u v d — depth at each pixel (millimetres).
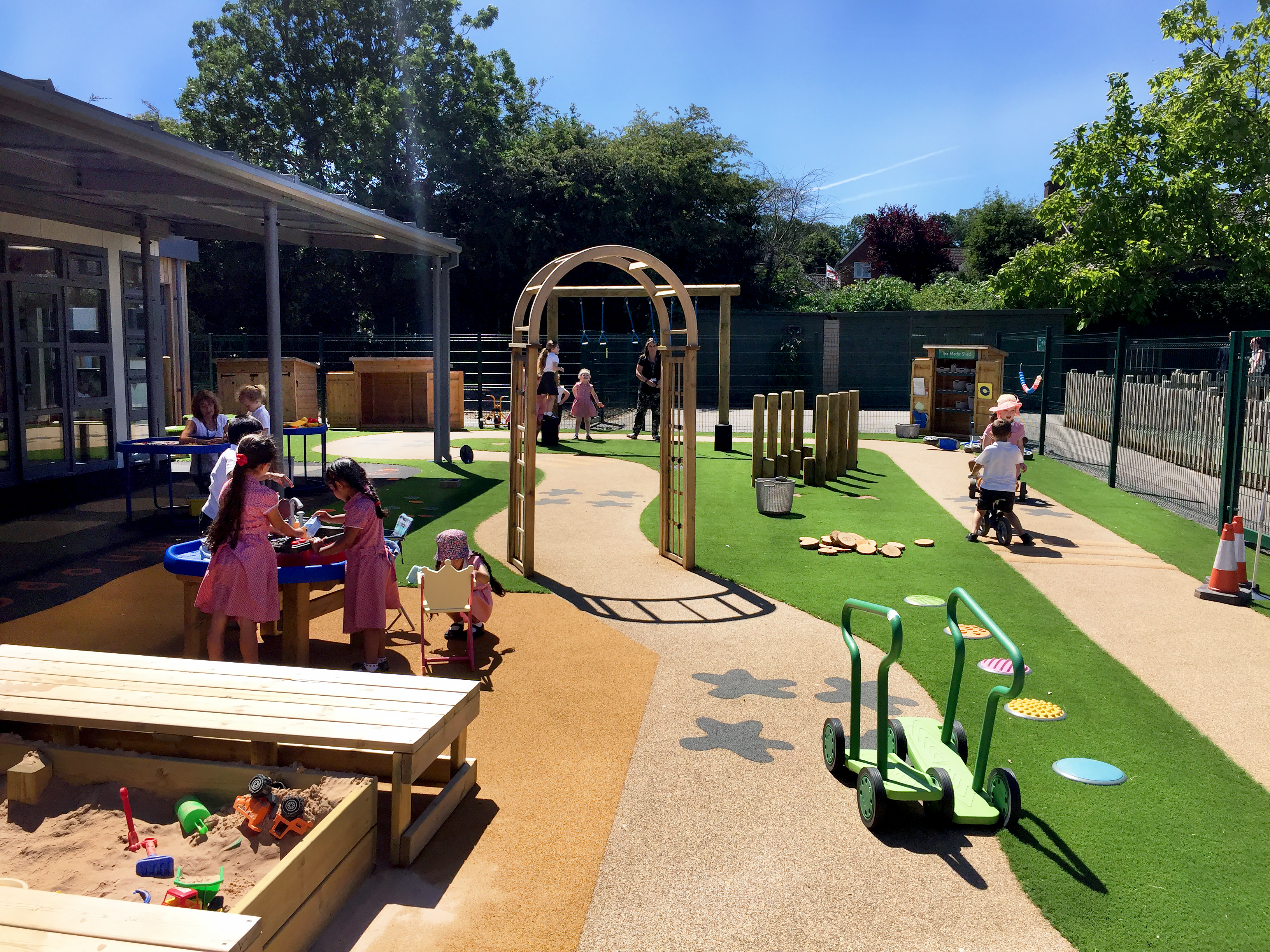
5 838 3613
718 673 6043
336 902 3412
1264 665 6312
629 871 3740
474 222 34438
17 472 12422
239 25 36156
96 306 13805
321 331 35844
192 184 9961
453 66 35344
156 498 10812
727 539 10117
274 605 5344
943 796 4023
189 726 3799
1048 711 5387
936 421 20422
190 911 2711
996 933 3352
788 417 14367
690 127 38625
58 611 6887
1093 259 30656
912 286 38562
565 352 28219
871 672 6059
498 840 3953
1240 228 29141
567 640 6633
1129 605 7727
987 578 8547
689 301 8484
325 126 36438
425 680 4465
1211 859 3844
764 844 3959
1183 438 15844
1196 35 29078
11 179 9820
